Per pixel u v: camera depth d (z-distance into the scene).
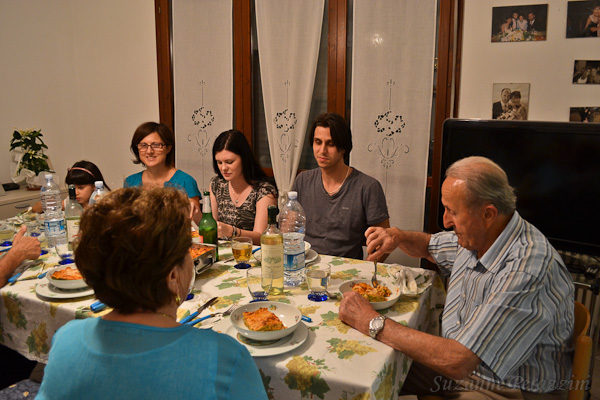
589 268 2.07
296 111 3.28
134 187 0.81
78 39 3.99
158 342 0.73
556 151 2.10
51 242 1.95
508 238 1.28
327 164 2.21
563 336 1.27
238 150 2.31
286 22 3.20
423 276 1.60
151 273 0.73
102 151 4.11
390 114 3.03
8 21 3.56
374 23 2.97
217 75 3.49
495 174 1.26
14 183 3.69
